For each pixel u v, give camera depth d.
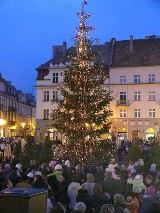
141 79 67.25
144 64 67.25
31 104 118.44
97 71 25.36
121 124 67.19
